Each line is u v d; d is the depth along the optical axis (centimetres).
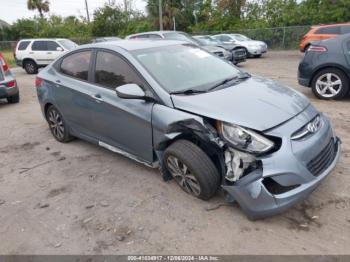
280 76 1083
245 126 279
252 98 320
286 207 272
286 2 2812
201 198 328
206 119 302
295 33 2508
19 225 321
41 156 486
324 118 336
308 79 686
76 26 4134
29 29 4653
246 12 3391
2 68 823
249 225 293
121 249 277
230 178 294
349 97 689
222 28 3416
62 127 516
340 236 272
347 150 423
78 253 277
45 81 507
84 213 331
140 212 324
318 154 289
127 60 374
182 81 358
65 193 373
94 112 416
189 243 277
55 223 319
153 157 359
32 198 370
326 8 2411
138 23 3756
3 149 529
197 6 4269
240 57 1442
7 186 403
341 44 637
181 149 315
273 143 275
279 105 308
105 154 470
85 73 435
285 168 267
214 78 378
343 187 338
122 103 368
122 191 365
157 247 276
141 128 352
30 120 693
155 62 375
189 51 424
